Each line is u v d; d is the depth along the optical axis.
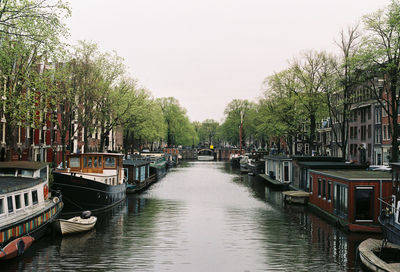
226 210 27.92
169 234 20.56
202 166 88.06
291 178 40.41
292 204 30.69
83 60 33.97
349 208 20.34
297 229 21.78
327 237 19.80
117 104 39.97
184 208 28.67
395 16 26.64
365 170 26.91
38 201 18.78
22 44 22.14
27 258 15.93
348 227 20.23
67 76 30.88
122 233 20.59
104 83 36.72
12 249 14.84
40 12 21.16
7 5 20.72
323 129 68.38
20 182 17.80
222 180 52.00
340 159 35.97
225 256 16.78
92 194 24.56
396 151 27.94
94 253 16.89
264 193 37.81
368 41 27.86
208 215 25.95
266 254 17.08
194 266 15.43
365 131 52.62
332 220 23.00
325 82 36.22
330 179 23.70
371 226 19.92
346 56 32.12
